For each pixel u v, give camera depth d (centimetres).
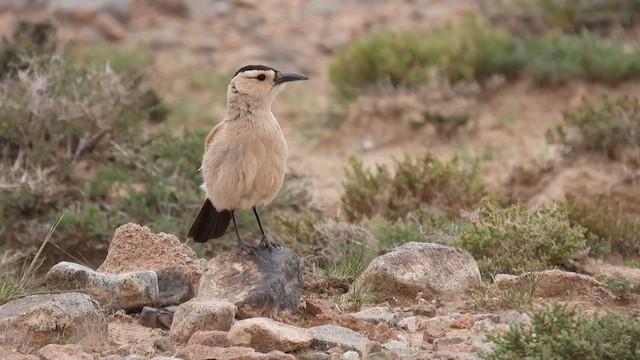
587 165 1628
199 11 2620
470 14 2167
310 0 2766
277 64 2356
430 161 1505
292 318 1009
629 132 1625
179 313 960
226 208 1046
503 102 1975
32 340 907
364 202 1463
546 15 2330
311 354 892
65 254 1436
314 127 2025
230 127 1016
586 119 1670
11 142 1559
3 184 1460
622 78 1964
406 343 941
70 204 1520
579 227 1222
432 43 2075
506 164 1739
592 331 853
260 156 1014
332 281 1141
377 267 1088
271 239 1374
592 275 1176
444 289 1080
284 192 1497
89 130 1570
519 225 1200
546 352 828
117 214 1464
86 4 2484
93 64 1736
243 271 1025
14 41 1752
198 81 2227
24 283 1086
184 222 1448
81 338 927
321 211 1523
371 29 2539
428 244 1116
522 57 2019
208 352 876
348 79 2069
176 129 1975
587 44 2038
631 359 839
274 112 2105
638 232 1328
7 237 1465
